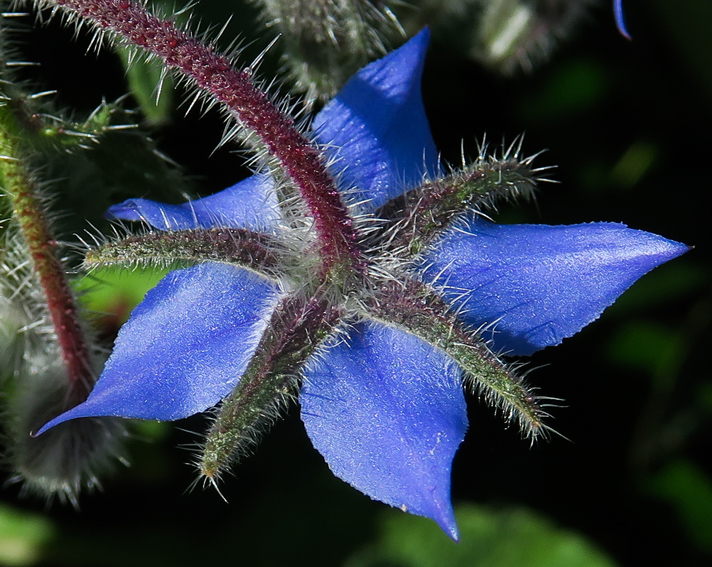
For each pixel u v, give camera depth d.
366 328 0.11
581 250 0.11
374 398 0.11
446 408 0.11
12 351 0.12
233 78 0.11
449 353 0.11
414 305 0.11
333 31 0.12
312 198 0.11
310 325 0.11
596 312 0.11
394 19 0.12
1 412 0.12
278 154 0.11
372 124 0.11
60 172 0.12
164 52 0.11
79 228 0.12
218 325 0.11
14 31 0.12
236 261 0.11
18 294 0.12
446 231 0.11
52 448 0.11
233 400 0.10
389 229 0.11
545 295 0.11
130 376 0.11
